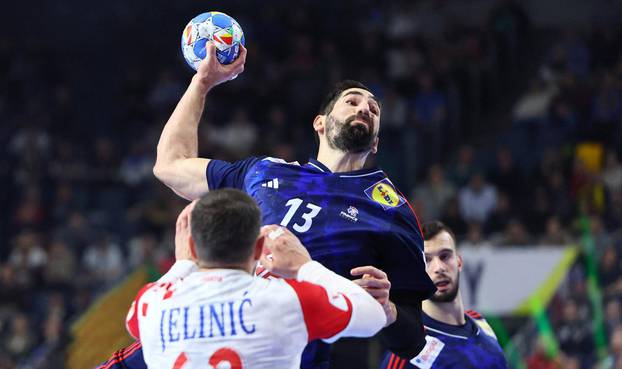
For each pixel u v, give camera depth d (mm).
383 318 10430
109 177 47406
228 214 9859
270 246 10516
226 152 47500
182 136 13062
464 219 40906
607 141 47312
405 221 12188
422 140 48469
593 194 42281
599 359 31750
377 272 11078
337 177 12258
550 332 32656
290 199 12070
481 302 34156
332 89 13156
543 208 41625
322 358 11633
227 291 9789
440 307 16141
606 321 32375
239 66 13102
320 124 13055
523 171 46281
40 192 46000
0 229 44812
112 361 12117
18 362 35438
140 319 10094
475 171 45125
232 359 9586
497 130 49969
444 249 15992
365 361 13273
